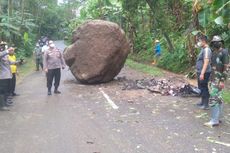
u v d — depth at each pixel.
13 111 10.59
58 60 13.36
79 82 15.84
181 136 7.72
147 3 23.78
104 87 14.48
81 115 9.87
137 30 30.58
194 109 10.15
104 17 32.50
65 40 63.94
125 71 20.38
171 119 9.14
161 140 7.49
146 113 9.86
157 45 23.33
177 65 20.23
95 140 7.62
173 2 22.38
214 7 9.53
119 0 25.94
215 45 8.24
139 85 14.23
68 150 7.04
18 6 41.38
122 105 10.98
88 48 15.20
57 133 8.20
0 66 11.16
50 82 13.25
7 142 7.62
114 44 15.05
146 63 25.27
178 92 12.49
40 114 10.13
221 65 8.25
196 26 16.64
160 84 14.20
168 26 22.47
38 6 51.38
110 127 8.57
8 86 11.13
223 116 9.31
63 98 12.45
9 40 28.69
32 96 13.05
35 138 7.87
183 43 20.17
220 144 7.18
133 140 7.54
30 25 36.06
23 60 28.03
